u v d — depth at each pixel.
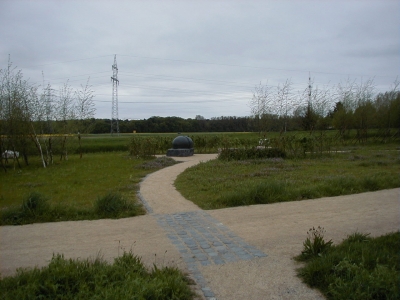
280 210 7.66
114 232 6.30
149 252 5.23
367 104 30.44
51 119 20.12
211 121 67.38
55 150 21.72
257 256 5.01
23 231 6.41
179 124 70.12
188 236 6.00
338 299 3.60
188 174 13.05
